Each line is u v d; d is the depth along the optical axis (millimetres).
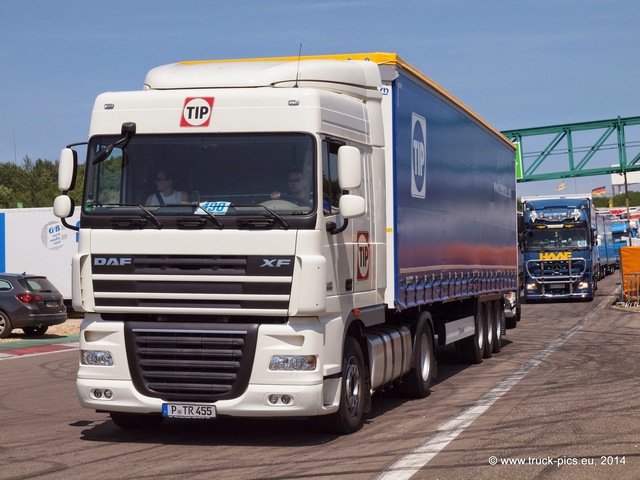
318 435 9805
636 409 11125
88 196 9352
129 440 9719
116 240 9188
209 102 9219
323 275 8883
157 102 9328
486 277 17328
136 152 9289
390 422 10617
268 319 9008
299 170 8984
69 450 9156
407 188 11648
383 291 10930
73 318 31562
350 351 9852
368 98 10609
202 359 9047
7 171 82188
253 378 8938
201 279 8969
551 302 38906
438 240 13391
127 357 9203
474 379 14672
